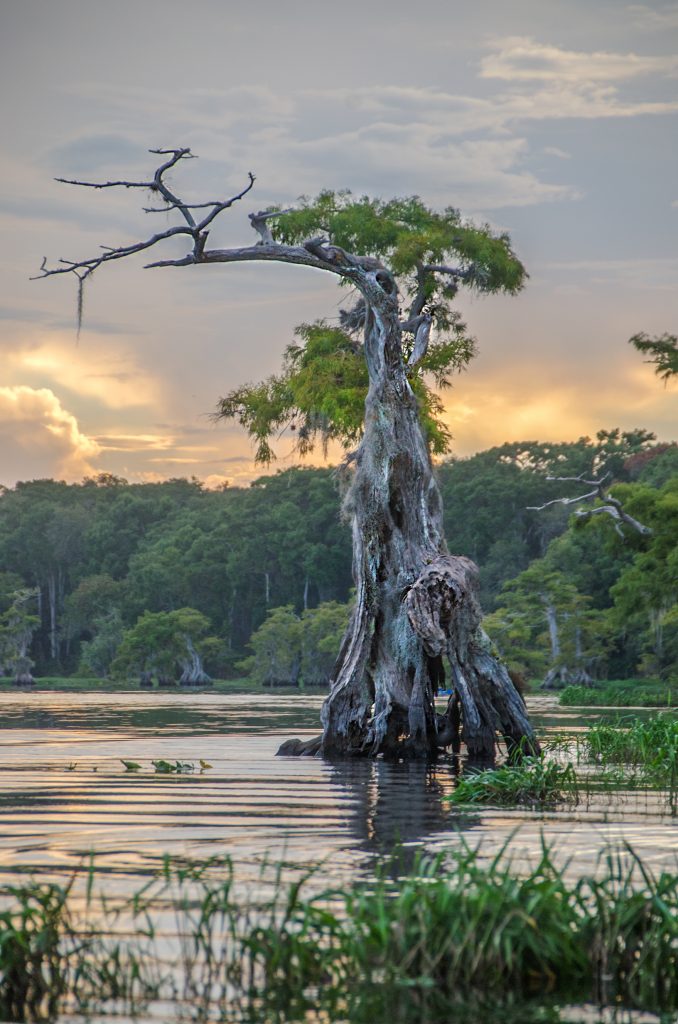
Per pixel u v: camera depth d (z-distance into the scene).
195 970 8.12
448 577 25.19
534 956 8.05
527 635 104.50
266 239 26.86
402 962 7.88
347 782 20.33
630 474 148.00
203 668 161.38
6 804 16.83
